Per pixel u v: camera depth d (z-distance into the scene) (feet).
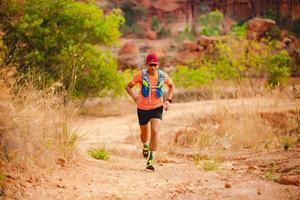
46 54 106.73
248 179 35.19
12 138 30.01
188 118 79.15
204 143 59.82
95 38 118.52
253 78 159.33
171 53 315.37
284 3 483.51
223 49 173.27
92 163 39.06
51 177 31.45
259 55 168.45
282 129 64.03
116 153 54.70
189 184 34.12
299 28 443.32
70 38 112.16
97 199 29.04
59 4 113.60
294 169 37.73
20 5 107.55
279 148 52.60
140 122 41.24
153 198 30.12
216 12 441.27
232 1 509.76
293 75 213.66
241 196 29.73
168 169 40.40
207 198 29.78
